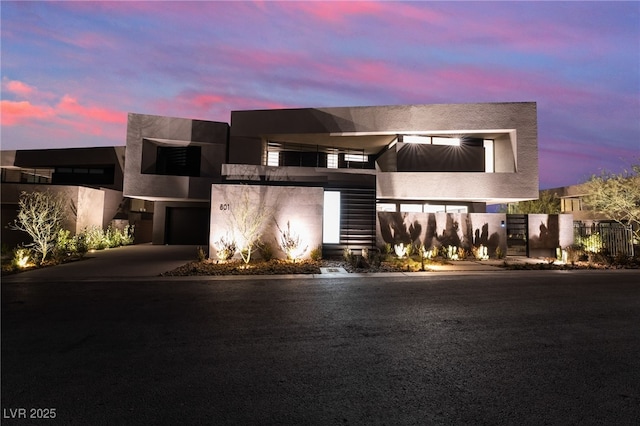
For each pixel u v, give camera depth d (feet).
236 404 9.27
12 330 15.42
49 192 54.70
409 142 65.41
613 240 48.44
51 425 8.27
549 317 18.03
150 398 9.56
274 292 24.04
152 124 63.52
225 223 40.14
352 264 36.55
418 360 12.34
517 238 52.90
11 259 38.60
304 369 11.53
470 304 20.79
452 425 8.33
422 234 53.01
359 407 9.14
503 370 11.52
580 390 10.14
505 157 64.18
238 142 65.31
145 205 84.94
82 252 47.88
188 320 17.19
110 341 14.11
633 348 13.60
